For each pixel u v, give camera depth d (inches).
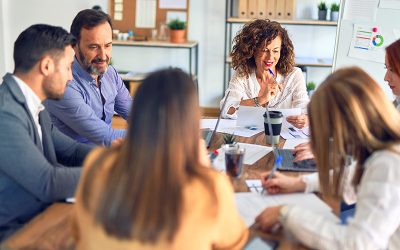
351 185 55.0
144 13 211.2
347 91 51.3
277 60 115.7
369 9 137.9
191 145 41.6
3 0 215.6
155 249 40.9
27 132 65.2
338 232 49.7
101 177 42.4
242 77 118.8
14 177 63.7
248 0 196.1
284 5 195.0
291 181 63.6
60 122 94.7
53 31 68.7
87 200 42.5
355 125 50.9
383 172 49.7
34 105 69.3
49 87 69.4
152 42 200.4
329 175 55.1
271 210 54.6
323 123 52.3
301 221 51.4
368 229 48.3
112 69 105.5
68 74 71.1
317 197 61.7
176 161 40.4
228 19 197.9
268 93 114.0
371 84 52.0
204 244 42.4
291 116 95.7
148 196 39.8
